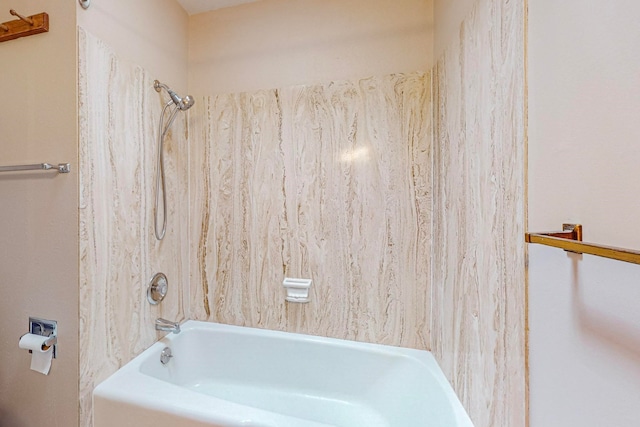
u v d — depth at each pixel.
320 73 1.47
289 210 1.53
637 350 0.39
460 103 1.00
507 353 0.71
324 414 1.40
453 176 1.08
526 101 0.63
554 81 0.54
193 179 1.66
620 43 0.41
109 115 1.15
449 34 1.12
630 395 0.40
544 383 0.57
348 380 1.43
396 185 1.40
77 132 1.02
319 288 1.51
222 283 1.65
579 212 0.49
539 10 0.58
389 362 1.37
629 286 0.40
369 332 1.46
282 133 1.53
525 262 0.63
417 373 1.29
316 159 1.49
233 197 1.61
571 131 0.50
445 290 1.18
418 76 1.36
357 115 1.43
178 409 0.99
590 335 0.47
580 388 0.49
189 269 1.69
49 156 1.05
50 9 1.03
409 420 1.24
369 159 1.42
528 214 0.62
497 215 0.76
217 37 1.62
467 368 0.95
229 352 1.58
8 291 1.13
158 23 1.42
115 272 1.19
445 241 1.17
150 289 1.39
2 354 1.15
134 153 1.28
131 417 1.03
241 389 1.54
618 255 0.33
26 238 1.09
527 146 0.63
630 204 0.40
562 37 0.52
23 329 1.11
